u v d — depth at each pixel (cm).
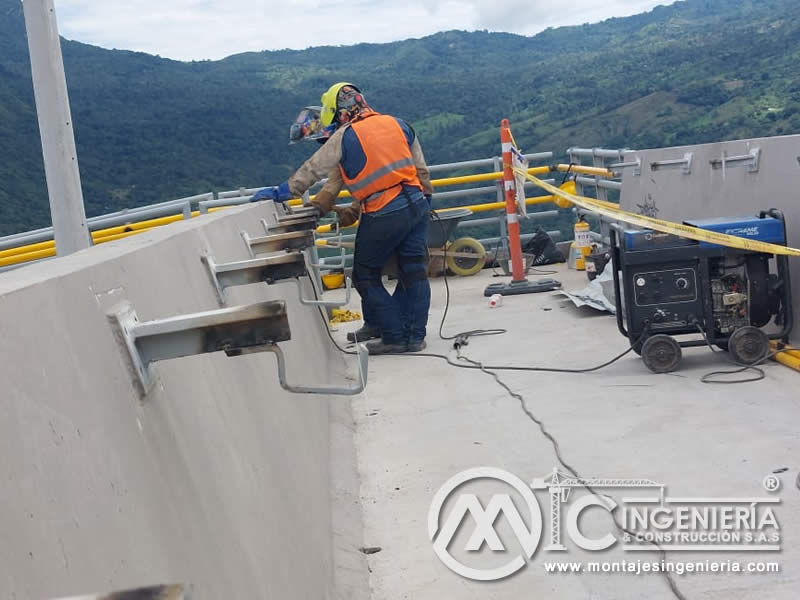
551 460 422
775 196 560
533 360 631
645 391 516
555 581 306
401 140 696
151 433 161
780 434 420
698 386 513
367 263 710
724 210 619
